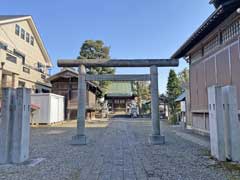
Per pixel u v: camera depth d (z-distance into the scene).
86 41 29.50
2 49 14.17
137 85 37.75
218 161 5.30
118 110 35.41
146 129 13.83
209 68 9.55
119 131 12.72
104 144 8.20
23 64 18.50
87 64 8.83
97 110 28.92
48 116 16.94
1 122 5.34
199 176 4.24
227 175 4.27
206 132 10.18
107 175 4.41
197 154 6.23
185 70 32.44
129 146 7.73
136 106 32.25
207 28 8.19
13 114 5.43
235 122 5.25
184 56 12.41
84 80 8.79
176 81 24.20
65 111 22.73
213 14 6.95
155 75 8.83
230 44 7.71
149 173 4.50
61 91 23.20
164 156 6.06
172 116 18.84
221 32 8.38
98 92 30.34
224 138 5.40
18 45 18.50
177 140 9.03
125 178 4.21
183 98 15.56
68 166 5.08
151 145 7.89
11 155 5.33
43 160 5.66
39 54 22.94
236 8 6.59
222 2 6.66
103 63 8.82
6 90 5.42
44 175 4.40
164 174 4.42
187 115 14.49
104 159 5.79
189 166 4.96
